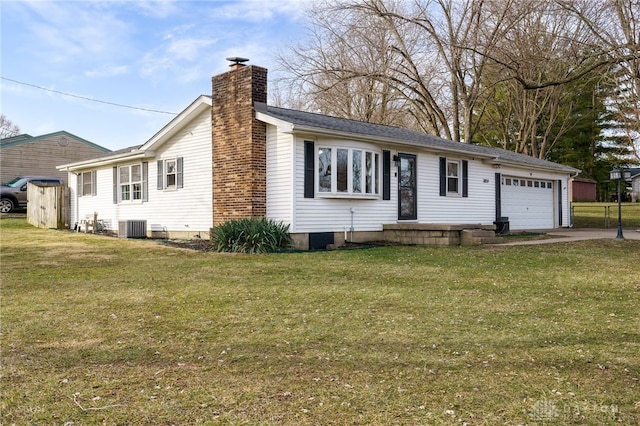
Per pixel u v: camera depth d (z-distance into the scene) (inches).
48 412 131.6
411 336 203.0
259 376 158.1
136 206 713.0
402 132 704.4
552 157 1547.7
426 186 658.8
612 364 168.9
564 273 362.0
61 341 195.9
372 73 1129.4
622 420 127.0
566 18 745.0
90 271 366.6
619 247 531.5
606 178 1600.6
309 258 434.0
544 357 176.4
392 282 323.9
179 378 156.5
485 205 762.8
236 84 542.3
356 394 143.3
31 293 287.4
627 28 605.6
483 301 269.0
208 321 226.7
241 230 491.2
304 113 626.8
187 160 625.9
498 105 1392.7
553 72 869.2
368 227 586.2
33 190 848.3
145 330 212.1
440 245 554.9
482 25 1010.1
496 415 129.6
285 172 516.4
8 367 165.9
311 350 184.9
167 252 479.8
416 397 141.3
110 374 159.9
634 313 243.1
